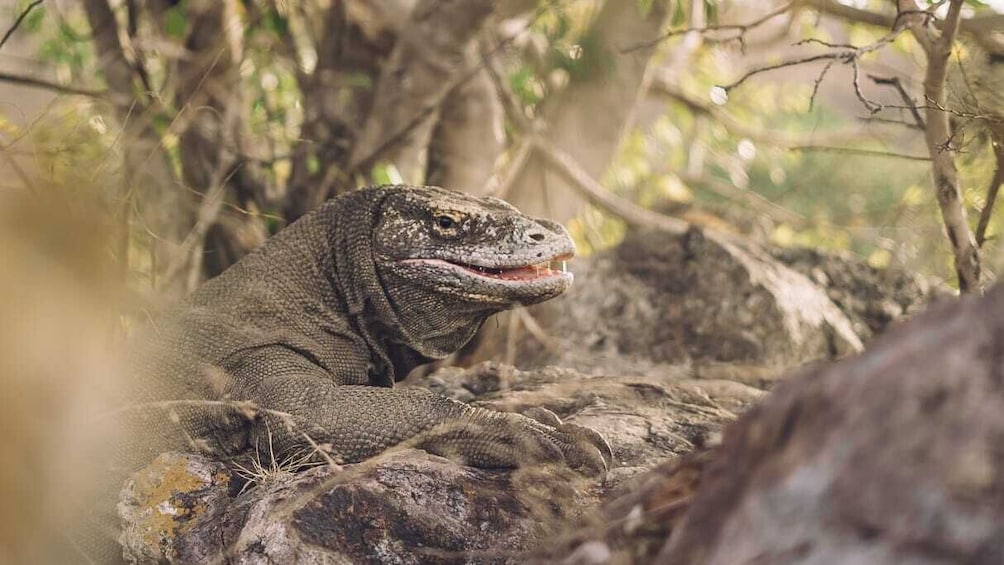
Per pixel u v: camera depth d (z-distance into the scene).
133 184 7.38
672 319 8.93
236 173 9.34
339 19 10.24
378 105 9.93
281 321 6.13
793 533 2.99
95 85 9.91
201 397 5.87
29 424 4.19
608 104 11.72
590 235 13.12
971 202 7.79
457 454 5.37
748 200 14.33
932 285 9.48
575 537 3.99
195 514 5.37
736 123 14.85
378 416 5.50
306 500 4.86
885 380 3.04
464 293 6.09
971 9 8.05
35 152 6.63
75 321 4.18
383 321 6.26
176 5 9.84
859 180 14.71
